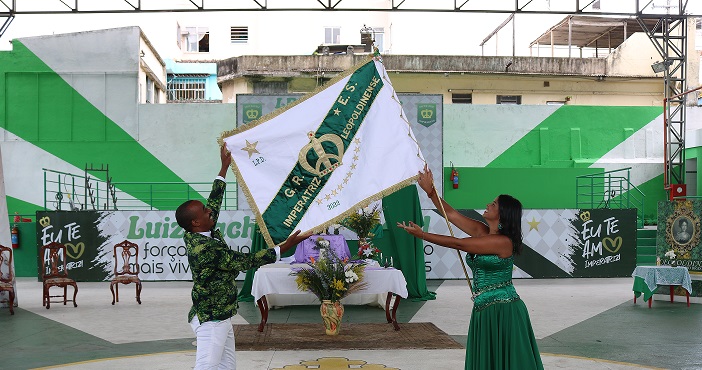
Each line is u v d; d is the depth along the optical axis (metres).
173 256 14.90
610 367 7.02
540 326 9.73
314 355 7.62
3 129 21.67
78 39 21.84
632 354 7.73
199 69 35.12
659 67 21.02
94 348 8.20
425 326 9.62
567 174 22.14
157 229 14.92
